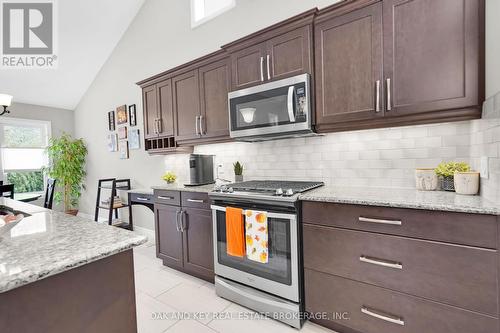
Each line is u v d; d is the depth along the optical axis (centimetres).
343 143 206
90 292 84
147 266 273
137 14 376
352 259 149
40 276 67
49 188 356
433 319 126
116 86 419
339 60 173
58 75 423
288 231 169
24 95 439
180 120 277
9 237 95
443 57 139
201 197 227
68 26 357
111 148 432
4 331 66
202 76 254
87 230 104
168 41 338
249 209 184
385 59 156
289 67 194
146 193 321
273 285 178
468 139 159
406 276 132
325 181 216
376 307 142
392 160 186
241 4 266
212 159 281
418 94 147
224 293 205
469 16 132
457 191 150
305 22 185
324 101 180
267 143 249
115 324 90
